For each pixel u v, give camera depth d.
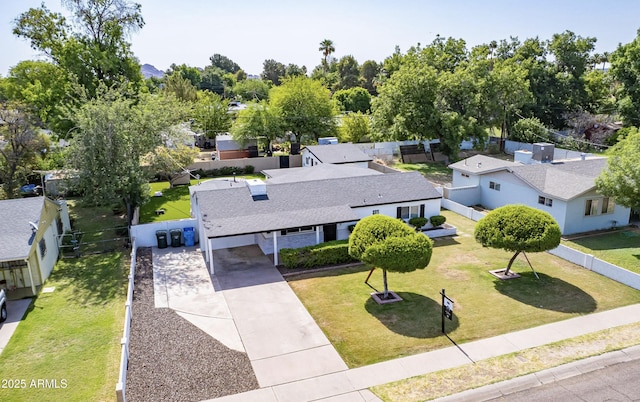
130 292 16.83
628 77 51.06
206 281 19.56
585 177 26.00
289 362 13.46
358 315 16.42
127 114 28.17
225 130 63.91
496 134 66.12
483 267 20.98
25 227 18.89
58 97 36.97
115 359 13.59
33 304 17.44
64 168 25.83
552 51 58.91
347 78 109.88
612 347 14.10
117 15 38.88
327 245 21.64
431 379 12.58
